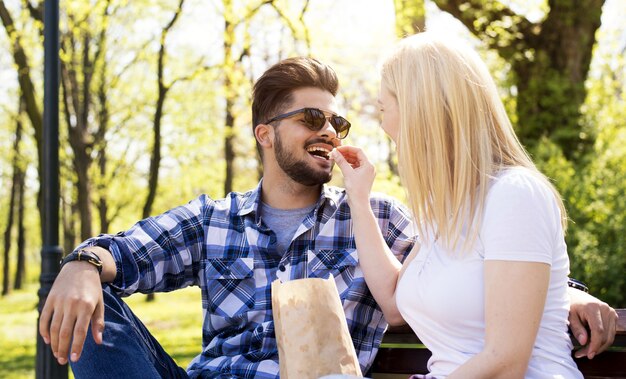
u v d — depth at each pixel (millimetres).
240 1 12195
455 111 2018
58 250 4434
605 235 8344
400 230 2684
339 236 2695
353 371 2041
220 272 2688
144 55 19609
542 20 10453
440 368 2018
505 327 1829
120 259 2521
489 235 1909
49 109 4508
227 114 16562
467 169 1989
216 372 2594
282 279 2648
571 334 2213
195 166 25594
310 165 2717
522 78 10414
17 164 26203
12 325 16469
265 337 2564
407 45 2146
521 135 10320
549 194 1943
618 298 8180
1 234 39188
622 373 2256
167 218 2715
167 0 16578
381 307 2447
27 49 13953
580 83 10258
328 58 10852
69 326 2102
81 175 17359
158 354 2424
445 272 2002
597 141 10297
